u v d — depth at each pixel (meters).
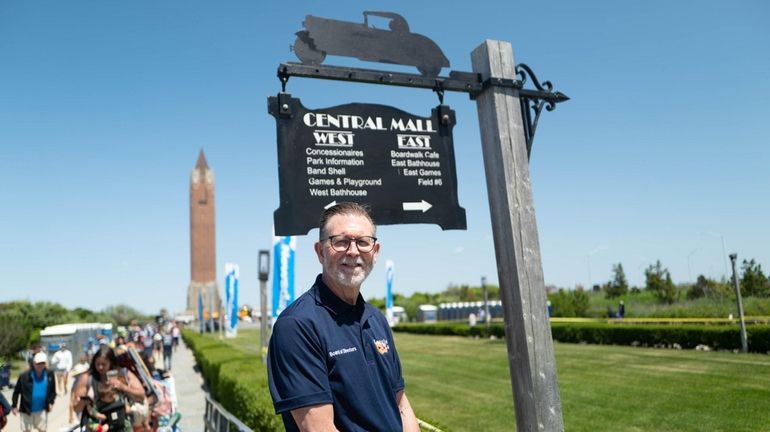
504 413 10.13
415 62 4.18
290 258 12.94
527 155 4.30
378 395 2.19
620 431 8.17
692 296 36.69
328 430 2.01
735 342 17.41
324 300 2.25
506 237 4.09
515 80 4.30
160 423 7.89
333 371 2.12
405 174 4.20
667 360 16.08
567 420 9.12
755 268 29.09
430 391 13.35
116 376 6.08
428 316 59.03
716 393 10.40
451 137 4.42
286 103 3.88
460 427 9.18
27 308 44.56
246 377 8.84
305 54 3.87
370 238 2.32
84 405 6.00
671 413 9.07
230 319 32.41
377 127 4.17
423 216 4.20
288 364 2.08
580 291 42.91
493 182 4.23
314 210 3.86
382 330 2.41
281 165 3.82
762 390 10.30
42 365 9.98
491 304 56.09
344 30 4.02
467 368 17.69
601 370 14.93
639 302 41.47
